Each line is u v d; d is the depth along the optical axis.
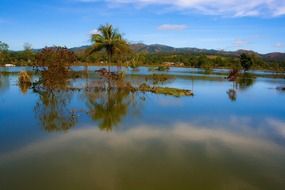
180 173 9.99
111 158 11.19
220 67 108.50
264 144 13.40
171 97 27.80
